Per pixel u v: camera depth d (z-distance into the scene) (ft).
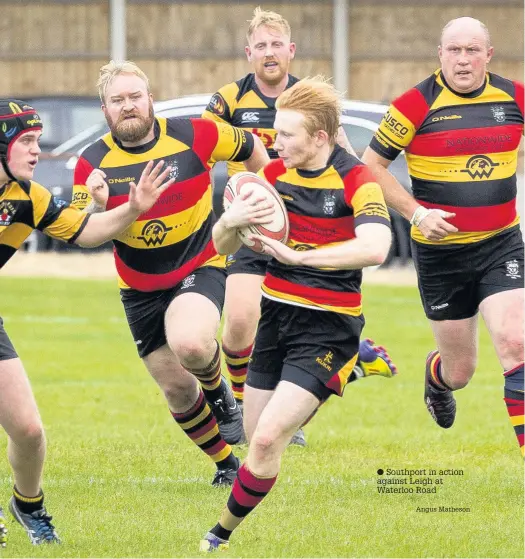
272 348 71.41
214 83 359.87
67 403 123.44
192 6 358.64
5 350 69.10
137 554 68.90
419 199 88.02
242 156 84.99
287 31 104.01
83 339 166.30
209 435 85.66
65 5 356.59
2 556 68.28
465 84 84.38
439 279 89.04
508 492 86.02
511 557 69.51
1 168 67.56
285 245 69.51
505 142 85.35
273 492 84.94
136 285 83.92
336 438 106.32
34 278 223.71
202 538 72.79
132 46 358.23
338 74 358.23
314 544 71.67
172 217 82.17
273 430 67.21
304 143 68.54
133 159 81.66
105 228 71.72
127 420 115.24
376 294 209.97
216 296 83.05
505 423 115.96
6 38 356.59
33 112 68.03
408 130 85.56
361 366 101.65
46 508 79.61
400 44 360.48
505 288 85.05
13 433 68.39
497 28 359.46
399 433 109.70
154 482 88.17
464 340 91.81
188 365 81.41
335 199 69.21
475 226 85.87
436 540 72.84
